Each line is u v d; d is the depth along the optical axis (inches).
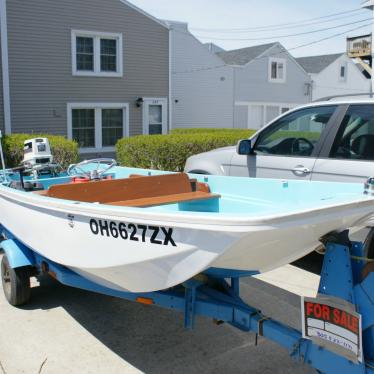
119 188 164.6
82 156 749.3
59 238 139.3
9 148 452.4
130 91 786.2
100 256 125.6
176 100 952.9
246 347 151.3
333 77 1365.7
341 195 128.1
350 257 101.7
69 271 155.1
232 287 135.0
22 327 165.9
